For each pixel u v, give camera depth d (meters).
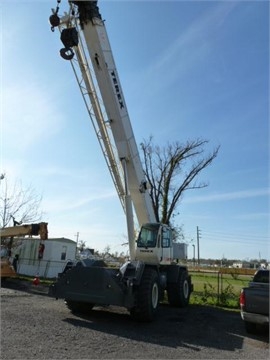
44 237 15.38
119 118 10.96
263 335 8.45
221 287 15.82
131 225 10.73
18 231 15.93
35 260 27.03
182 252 14.87
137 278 9.06
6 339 6.23
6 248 19.22
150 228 11.49
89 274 8.98
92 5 10.63
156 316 10.26
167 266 12.82
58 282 9.21
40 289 14.95
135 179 11.38
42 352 5.68
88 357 5.67
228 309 13.34
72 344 6.36
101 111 11.03
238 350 7.00
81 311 9.77
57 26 10.45
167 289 12.79
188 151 25.28
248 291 8.43
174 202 25.00
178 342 7.26
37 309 9.68
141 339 7.23
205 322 9.80
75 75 10.84
